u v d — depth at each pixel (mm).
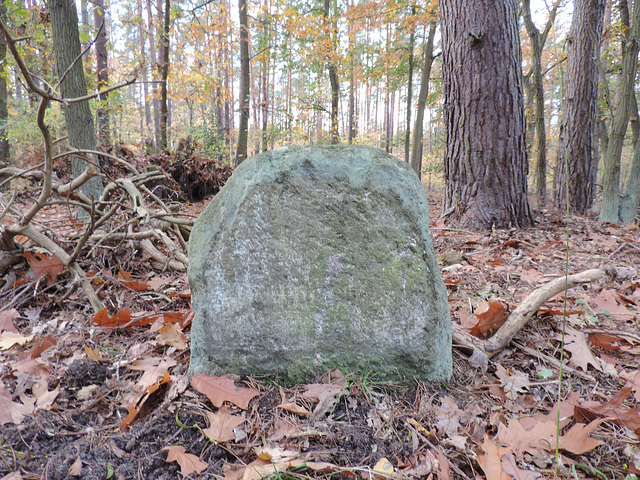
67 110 4180
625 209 5344
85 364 1742
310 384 1606
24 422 1365
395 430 1412
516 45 4340
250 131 21484
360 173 1697
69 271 2627
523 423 1512
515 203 4523
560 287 2234
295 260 1680
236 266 1677
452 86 4625
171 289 2836
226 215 1725
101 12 5316
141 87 22672
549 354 2027
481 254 3818
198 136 10414
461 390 1715
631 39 4938
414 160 12438
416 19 11117
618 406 1488
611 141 5301
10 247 2553
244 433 1353
